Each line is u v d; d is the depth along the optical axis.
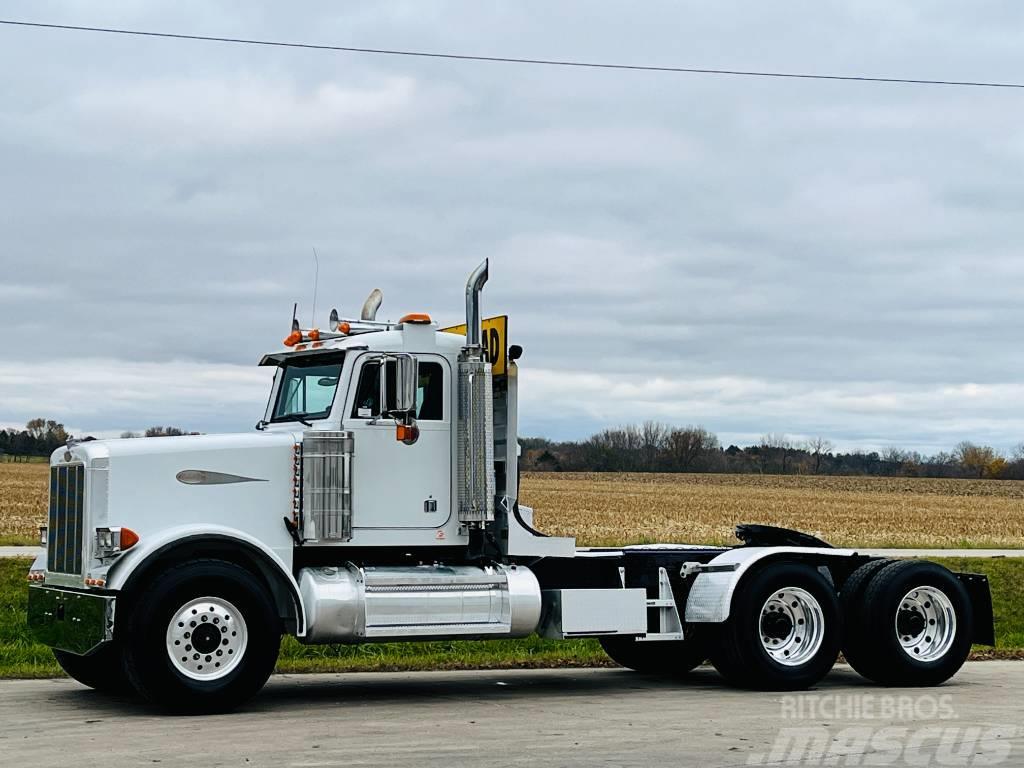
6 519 37.56
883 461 130.12
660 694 12.37
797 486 105.81
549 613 12.47
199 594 10.63
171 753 8.84
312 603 11.24
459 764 8.45
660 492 83.25
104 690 12.30
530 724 10.25
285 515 11.51
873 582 13.09
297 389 12.28
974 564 29.91
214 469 11.33
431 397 12.12
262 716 10.66
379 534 11.77
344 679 13.48
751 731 9.96
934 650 13.21
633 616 12.61
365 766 8.38
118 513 11.02
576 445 115.06
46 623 11.59
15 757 8.69
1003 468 129.75
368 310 12.47
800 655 12.75
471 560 12.29
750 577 12.72
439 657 15.02
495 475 12.42
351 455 11.65
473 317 12.17
